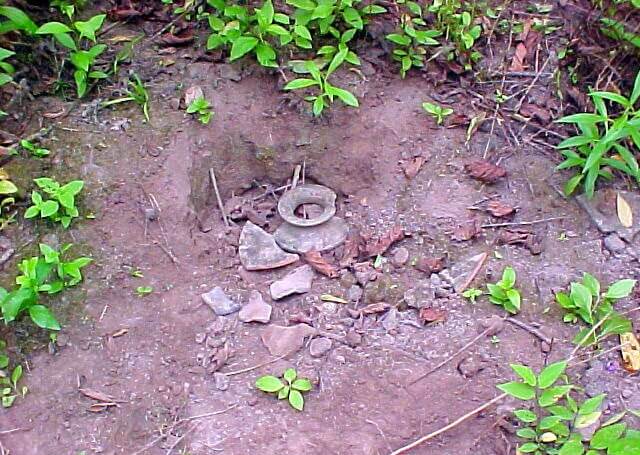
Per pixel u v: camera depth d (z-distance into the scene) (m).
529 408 1.35
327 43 1.87
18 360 1.43
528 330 1.48
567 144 1.62
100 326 1.48
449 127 1.80
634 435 1.24
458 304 1.53
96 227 1.61
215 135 1.76
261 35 1.77
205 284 1.58
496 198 1.70
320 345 1.47
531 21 1.95
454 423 1.34
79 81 1.75
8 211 1.61
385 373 1.42
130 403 1.39
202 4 1.94
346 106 1.79
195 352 1.46
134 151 1.71
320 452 1.31
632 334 1.45
